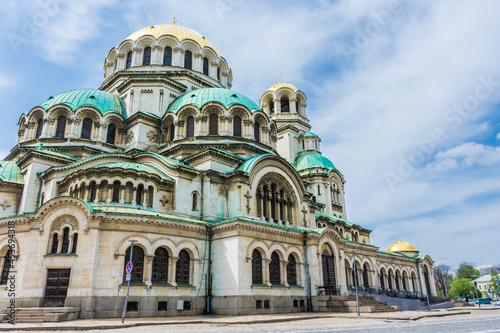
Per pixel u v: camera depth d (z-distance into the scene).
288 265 38.84
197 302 33.38
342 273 43.25
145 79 53.19
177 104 50.53
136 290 29.78
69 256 28.80
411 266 69.88
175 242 33.22
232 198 39.44
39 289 28.31
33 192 39.81
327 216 59.44
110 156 41.22
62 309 26.33
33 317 25.09
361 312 35.12
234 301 32.28
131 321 25.66
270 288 35.06
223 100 48.66
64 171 39.16
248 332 19.84
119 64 59.59
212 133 47.12
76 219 29.92
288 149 69.88
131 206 35.19
